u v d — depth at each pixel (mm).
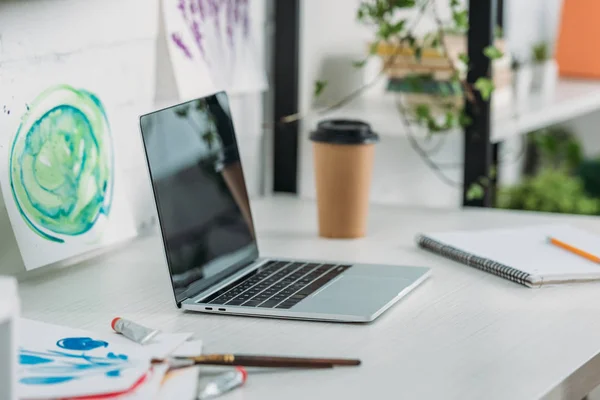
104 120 1619
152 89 1786
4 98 1417
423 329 1257
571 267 1507
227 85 1999
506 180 3762
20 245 1425
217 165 1508
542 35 3643
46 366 1060
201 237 1418
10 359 869
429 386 1058
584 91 3092
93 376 1026
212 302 1333
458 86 2213
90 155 1577
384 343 1201
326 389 1044
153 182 1323
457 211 1991
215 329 1252
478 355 1161
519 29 3395
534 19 3545
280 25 2184
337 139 1711
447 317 1309
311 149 2285
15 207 1427
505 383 1071
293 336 1226
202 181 1452
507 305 1367
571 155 3895
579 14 3521
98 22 1620
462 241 1657
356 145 1709
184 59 1843
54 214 1494
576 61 3533
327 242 1730
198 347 1156
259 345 1190
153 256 1637
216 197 1483
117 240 1620
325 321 1283
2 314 853
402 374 1094
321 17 2283
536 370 1113
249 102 2127
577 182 3822
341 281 1438
